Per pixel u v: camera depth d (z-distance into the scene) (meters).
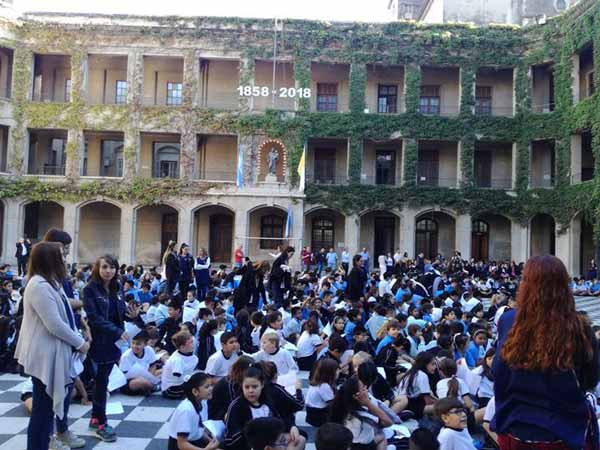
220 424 7.07
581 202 34.66
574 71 36.41
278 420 5.43
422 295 20.89
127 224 39.25
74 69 39.47
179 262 20.34
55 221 42.22
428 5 49.00
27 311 6.60
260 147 40.34
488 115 40.22
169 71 42.56
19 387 10.91
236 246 39.28
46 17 39.41
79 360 7.73
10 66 40.25
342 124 40.19
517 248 39.41
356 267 18.62
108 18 39.75
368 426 7.15
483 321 13.69
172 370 10.38
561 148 37.28
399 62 40.47
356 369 8.35
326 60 40.56
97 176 41.09
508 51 40.12
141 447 7.81
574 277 34.28
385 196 39.84
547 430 3.70
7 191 38.09
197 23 40.09
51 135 41.69
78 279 18.78
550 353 3.68
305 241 42.97
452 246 42.66
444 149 42.62
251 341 12.99
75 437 7.69
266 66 42.75
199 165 42.62
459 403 6.57
